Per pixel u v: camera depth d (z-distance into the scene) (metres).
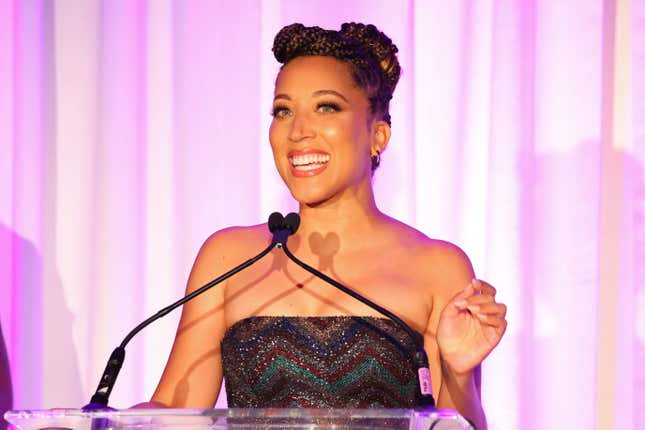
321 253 7.39
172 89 10.58
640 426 9.66
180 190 10.45
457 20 10.20
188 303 7.56
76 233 10.60
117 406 10.27
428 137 10.15
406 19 10.13
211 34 10.55
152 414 4.95
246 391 7.05
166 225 10.49
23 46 10.73
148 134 10.57
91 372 10.37
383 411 4.91
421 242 7.52
